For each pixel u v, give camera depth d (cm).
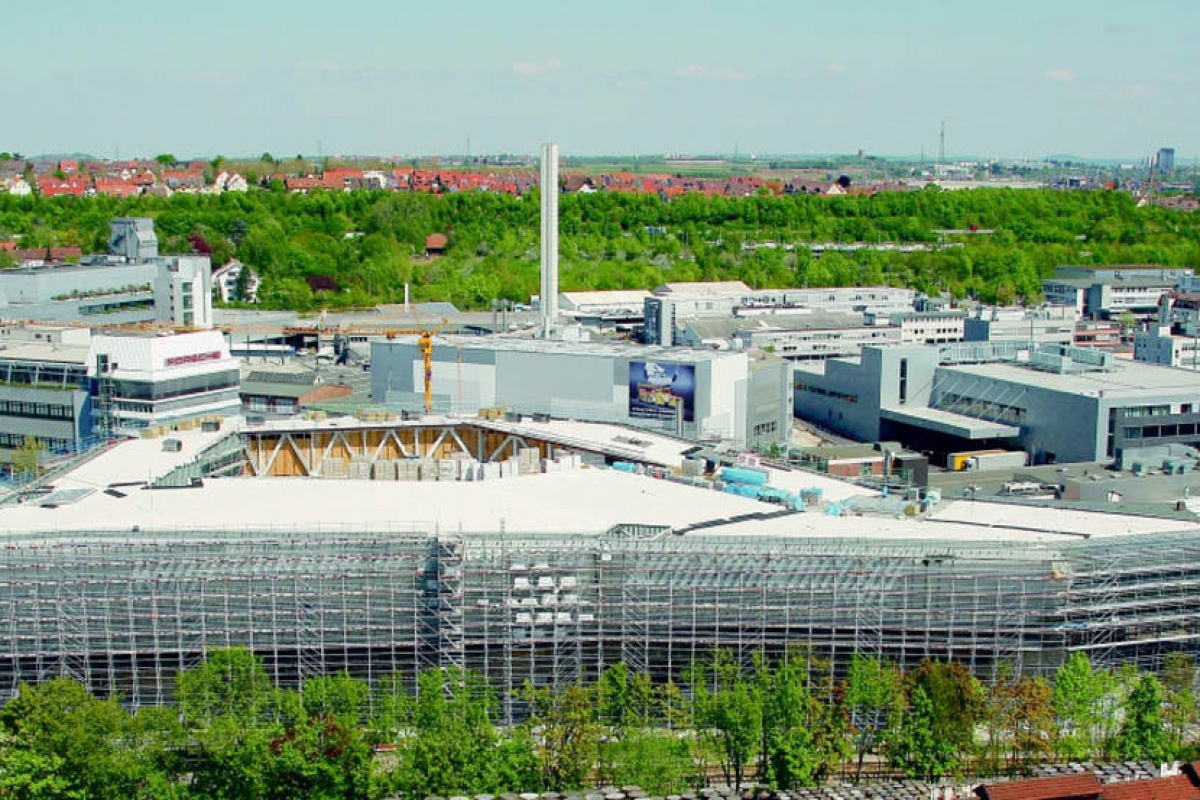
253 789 17762
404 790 17900
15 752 17200
